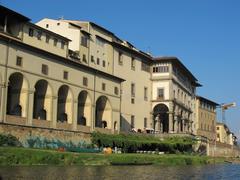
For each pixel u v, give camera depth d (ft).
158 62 386.32
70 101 253.44
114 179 139.95
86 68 267.39
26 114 217.97
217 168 251.80
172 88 381.60
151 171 185.16
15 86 222.69
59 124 240.32
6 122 204.95
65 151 217.97
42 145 225.56
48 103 237.25
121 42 365.20
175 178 159.22
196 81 490.90
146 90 378.12
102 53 323.37
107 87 289.12
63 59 246.27
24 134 215.10
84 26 308.40
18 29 234.17
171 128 372.58
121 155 226.17
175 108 390.42
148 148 306.14
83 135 258.78
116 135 286.66
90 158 202.18
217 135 637.30
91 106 270.46
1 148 172.96
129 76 354.13
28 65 221.87
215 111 586.45
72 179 132.05
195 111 500.74
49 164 179.11
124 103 343.67
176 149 334.24
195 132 494.59
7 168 153.28
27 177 129.70
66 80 249.96
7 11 220.23
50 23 301.22
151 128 376.48
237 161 397.80
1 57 205.16
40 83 238.48
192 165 270.87
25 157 172.96
